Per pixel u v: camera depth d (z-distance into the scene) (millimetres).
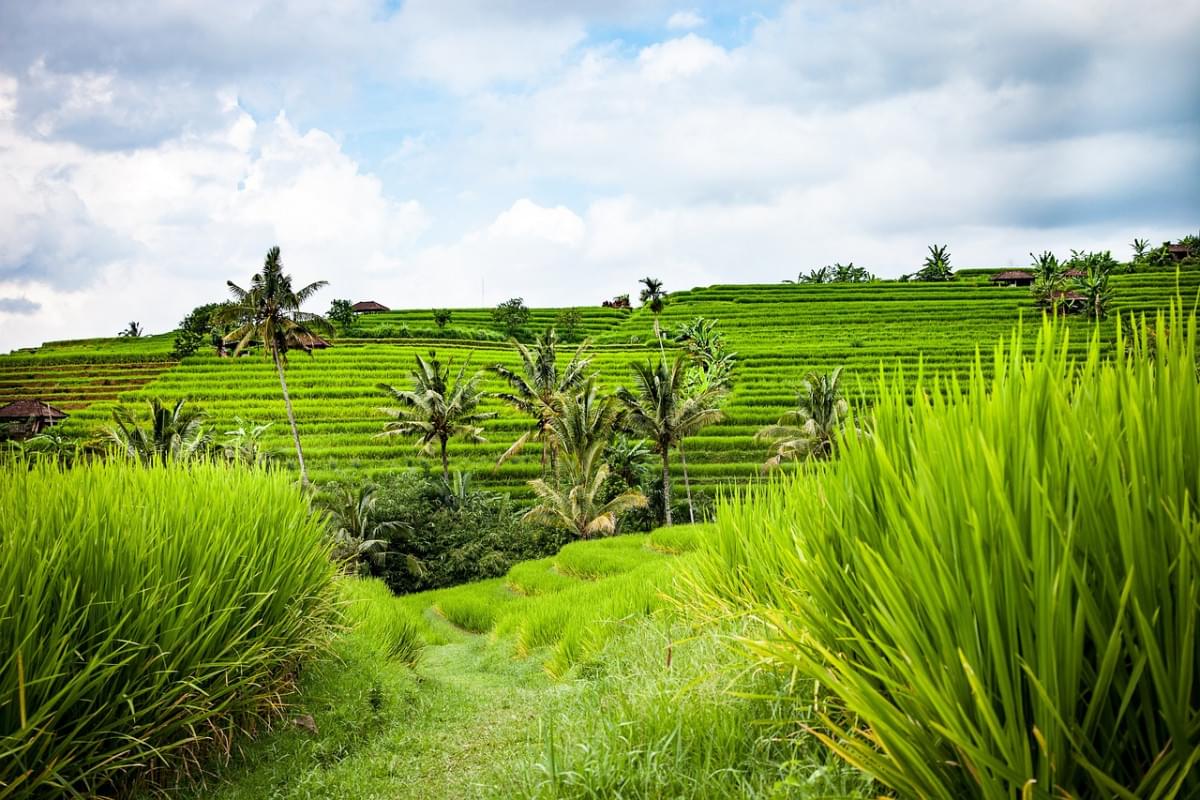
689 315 99125
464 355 79625
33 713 4137
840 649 2582
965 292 101375
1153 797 1587
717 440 51719
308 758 5887
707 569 6062
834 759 2527
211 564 5668
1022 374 2377
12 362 79312
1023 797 1646
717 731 3143
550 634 11109
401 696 7676
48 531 4820
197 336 81938
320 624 7473
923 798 1886
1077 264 96312
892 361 66750
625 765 3131
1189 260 104938
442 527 36188
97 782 4531
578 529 35500
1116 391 2094
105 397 68188
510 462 51562
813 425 34719
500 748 5633
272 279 35781
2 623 4082
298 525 7699
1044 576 1705
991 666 1880
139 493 6160
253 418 59562
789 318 91562
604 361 73625
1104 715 1771
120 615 4805
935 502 2186
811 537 3217
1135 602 1583
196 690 5215
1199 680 1715
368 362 74875
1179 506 1759
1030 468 1928
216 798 5133
